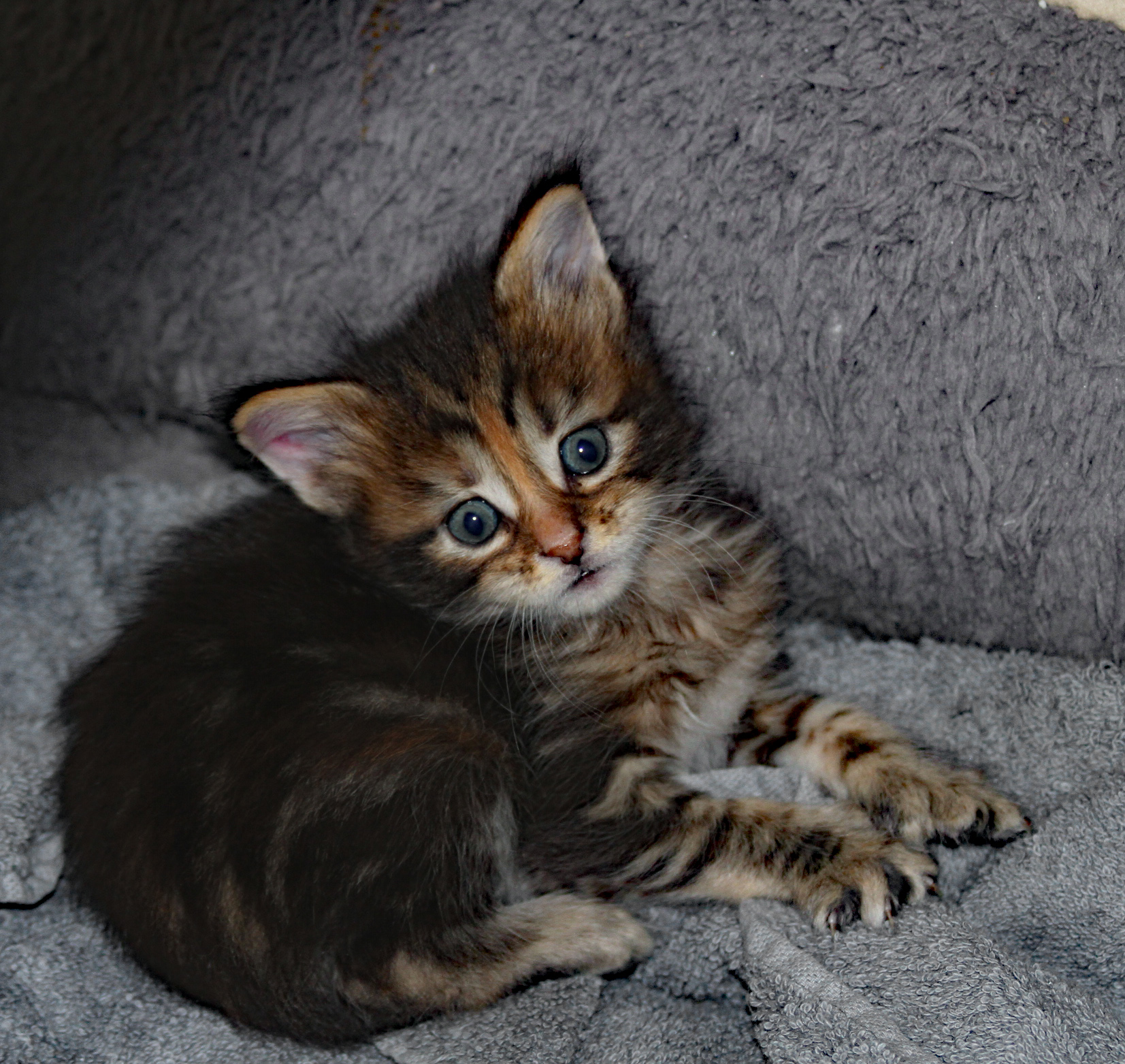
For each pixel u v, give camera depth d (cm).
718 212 53
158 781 48
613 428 51
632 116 54
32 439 63
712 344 54
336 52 57
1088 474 51
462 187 56
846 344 52
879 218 51
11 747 53
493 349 51
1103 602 51
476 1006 47
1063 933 47
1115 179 50
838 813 49
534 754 51
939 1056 44
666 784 50
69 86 60
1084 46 50
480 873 49
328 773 48
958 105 51
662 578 52
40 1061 46
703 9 53
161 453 63
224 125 59
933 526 53
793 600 55
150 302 62
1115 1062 44
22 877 49
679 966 48
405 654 51
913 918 47
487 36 55
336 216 58
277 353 60
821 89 52
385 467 51
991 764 51
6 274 63
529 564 50
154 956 47
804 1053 44
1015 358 51
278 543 52
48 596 58
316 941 47
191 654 50
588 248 51
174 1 58
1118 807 48
